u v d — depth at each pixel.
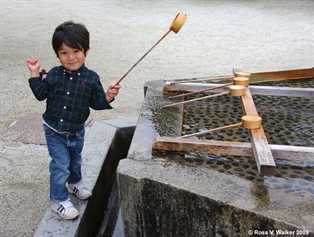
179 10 10.98
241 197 1.63
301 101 2.95
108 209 2.70
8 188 2.62
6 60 5.99
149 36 7.93
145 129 2.33
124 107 4.21
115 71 5.57
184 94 2.81
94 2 12.02
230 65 5.92
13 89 4.69
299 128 2.49
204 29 8.68
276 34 8.13
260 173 1.76
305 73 3.46
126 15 10.15
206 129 2.45
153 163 1.91
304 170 1.94
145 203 1.83
